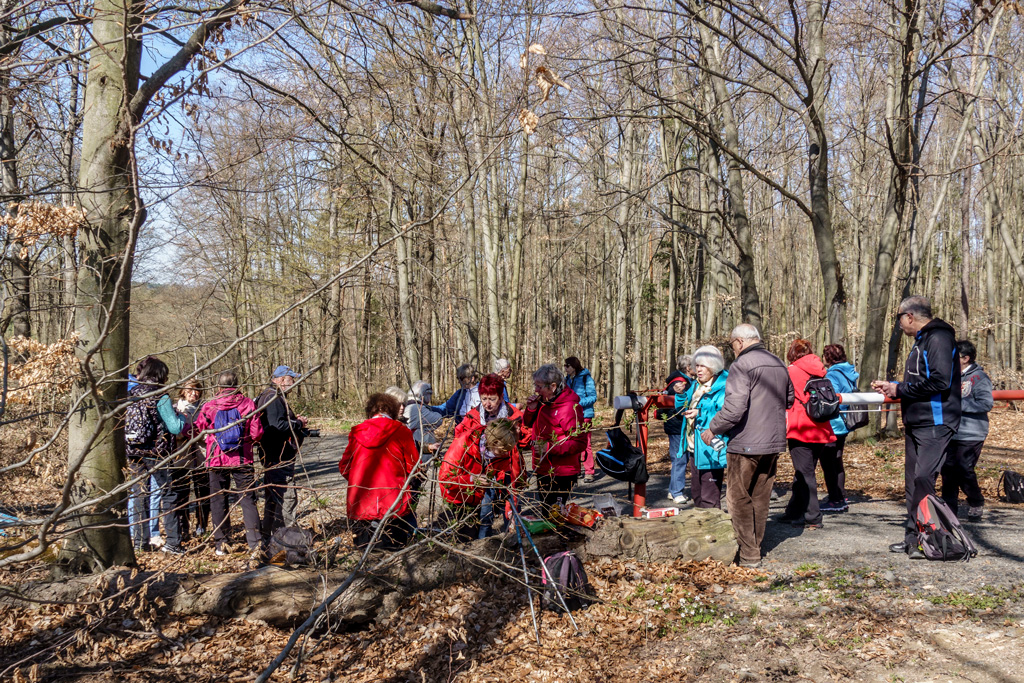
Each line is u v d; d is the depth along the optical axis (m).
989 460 10.25
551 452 5.36
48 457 4.79
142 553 6.15
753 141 22.09
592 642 4.42
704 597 4.91
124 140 4.68
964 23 9.06
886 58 13.56
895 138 12.12
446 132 9.43
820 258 12.20
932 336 5.15
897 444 11.59
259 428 5.55
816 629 4.32
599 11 9.71
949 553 5.17
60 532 3.64
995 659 3.76
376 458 5.08
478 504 5.04
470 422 4.88
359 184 7.61
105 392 4.81
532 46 3.63
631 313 32.09
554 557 4.82
